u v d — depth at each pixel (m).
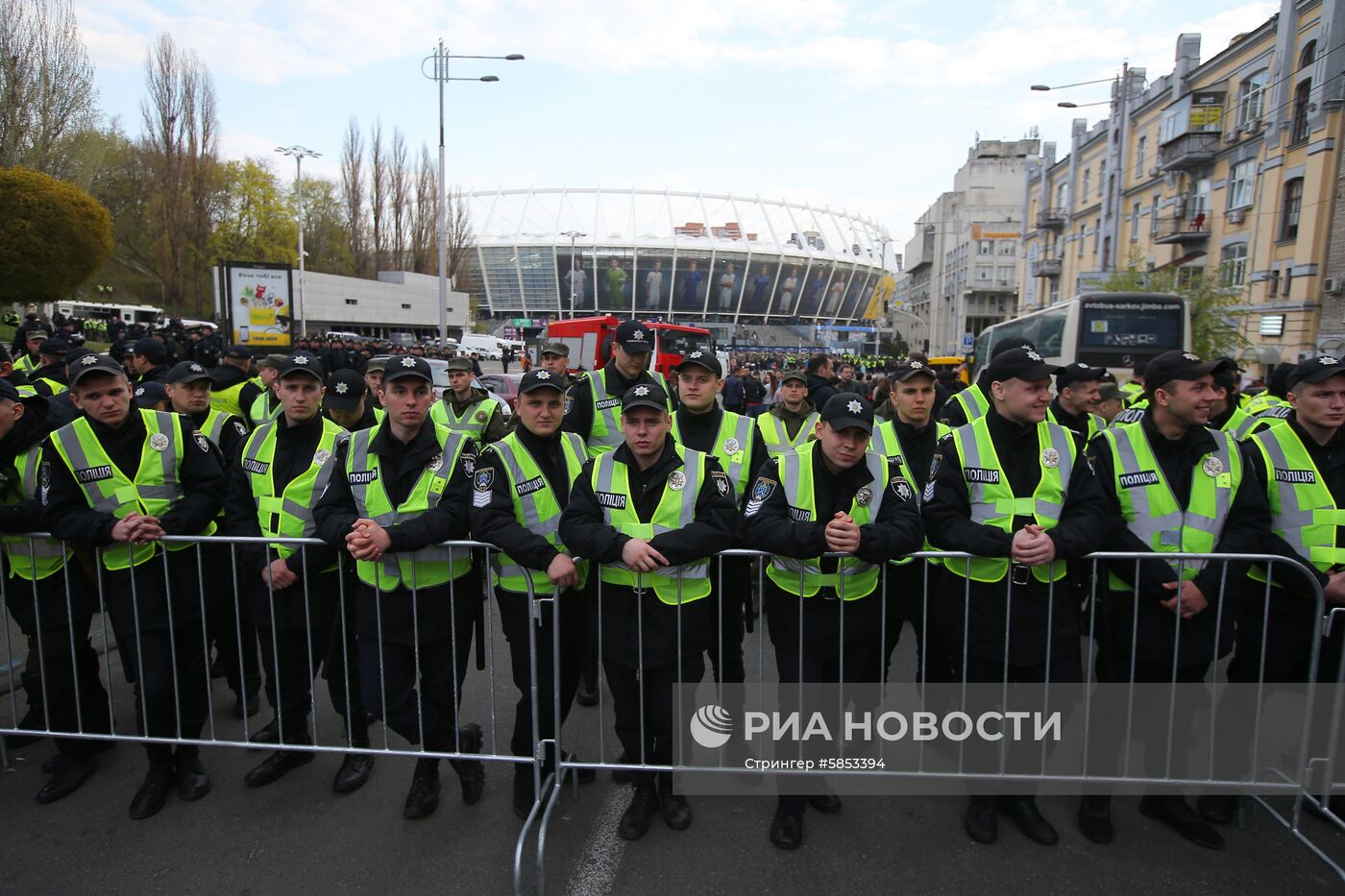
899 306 91.62
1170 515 3.25
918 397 4.31
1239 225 24.11
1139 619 3.24
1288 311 21.59
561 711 3.49
